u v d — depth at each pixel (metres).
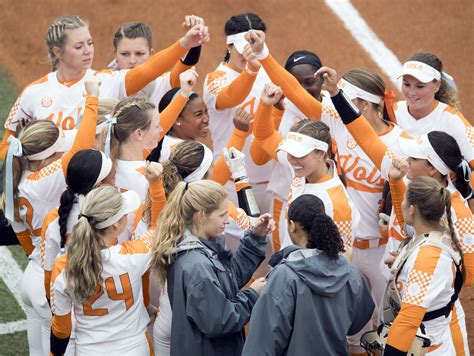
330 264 20.14
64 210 21.84
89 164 21.81
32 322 24.66
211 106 29.72
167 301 22.36
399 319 20.34
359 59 43.19
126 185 23.83
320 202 20.47
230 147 26.98
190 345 20.88
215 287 20.44
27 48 43.16
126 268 21.00
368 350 21.72
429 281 20.23
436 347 21.38
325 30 44.69
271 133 26.41
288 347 20.12
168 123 27.00
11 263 32.09
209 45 43.41
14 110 28.16
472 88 41.41
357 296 20.69
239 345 21.44
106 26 44.53
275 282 20.06
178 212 21.08
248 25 29.27
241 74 27.95
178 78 29.86
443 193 20.59
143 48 30.94
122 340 21.50
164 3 45.72
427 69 26.78
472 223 22.70
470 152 27.20
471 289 30.94
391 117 26.89
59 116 27.64
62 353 21.25
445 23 45.06
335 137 26.45
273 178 28.06
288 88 27.09
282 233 26.91
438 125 27.56
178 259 20.89
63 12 45.22
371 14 45.62
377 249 26.36
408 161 23.55
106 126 24.00
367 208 26.00
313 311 20.02
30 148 23.39
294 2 46.12
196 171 23.78
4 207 23.80
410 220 21.08
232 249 26.23
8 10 45.25
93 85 24.61
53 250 22.27
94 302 21.06
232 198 28.91
